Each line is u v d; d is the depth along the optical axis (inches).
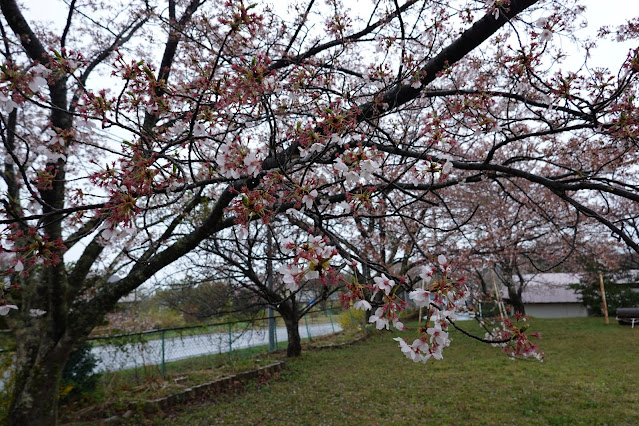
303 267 52.4
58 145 85.2
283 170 73.2
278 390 265.1
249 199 63.3
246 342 385.4
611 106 111.0
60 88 147.4
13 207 63.2
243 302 393.7
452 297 58.7
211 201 203.9
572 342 394.9
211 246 253.4
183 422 207.9
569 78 104.8
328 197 118.9
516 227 374.6
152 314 414.6
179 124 98.4
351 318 557.3
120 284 153.9
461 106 115.1
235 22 68.5
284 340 508.7
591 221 341.1
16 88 67.2
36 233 59.8
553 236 403.9
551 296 864.9
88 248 179.3
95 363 237.0
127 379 266.1
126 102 89.6
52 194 138.3
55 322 156.0
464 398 225.1
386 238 302.4
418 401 224.5
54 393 153.1
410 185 121.7
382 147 106.4
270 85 76.7
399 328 58.8
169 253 141.6
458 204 372.5
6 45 106.5
